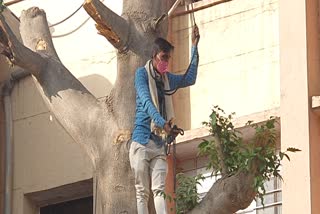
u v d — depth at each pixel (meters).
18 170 21.14
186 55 19.73
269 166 15.17
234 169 15.47
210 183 18.97
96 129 16.39
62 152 20.77
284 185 17.80
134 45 16.42
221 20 19.75
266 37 19.31
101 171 16.20
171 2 20.06
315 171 17.78
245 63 19.36
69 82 17.02
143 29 16.50
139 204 15.27
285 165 17.86
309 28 18.47
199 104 19.48
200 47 19.78
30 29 17.72
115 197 15.97
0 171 21.16
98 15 16.09
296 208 17.64
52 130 20.95
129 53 16.41
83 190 20.66
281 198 18.41
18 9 21.61
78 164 20.53
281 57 18.44
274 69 19.09
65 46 21.06
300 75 18.23
